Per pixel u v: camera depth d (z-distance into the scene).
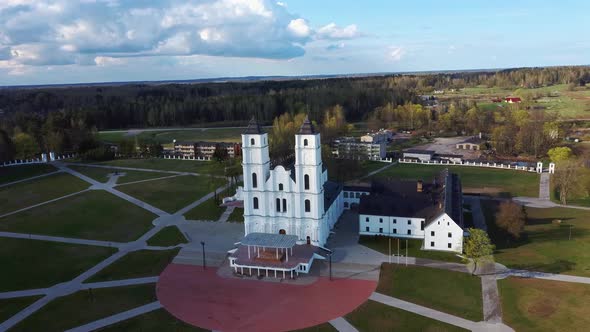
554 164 169.75
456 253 100.62
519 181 160.38
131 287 89.88
